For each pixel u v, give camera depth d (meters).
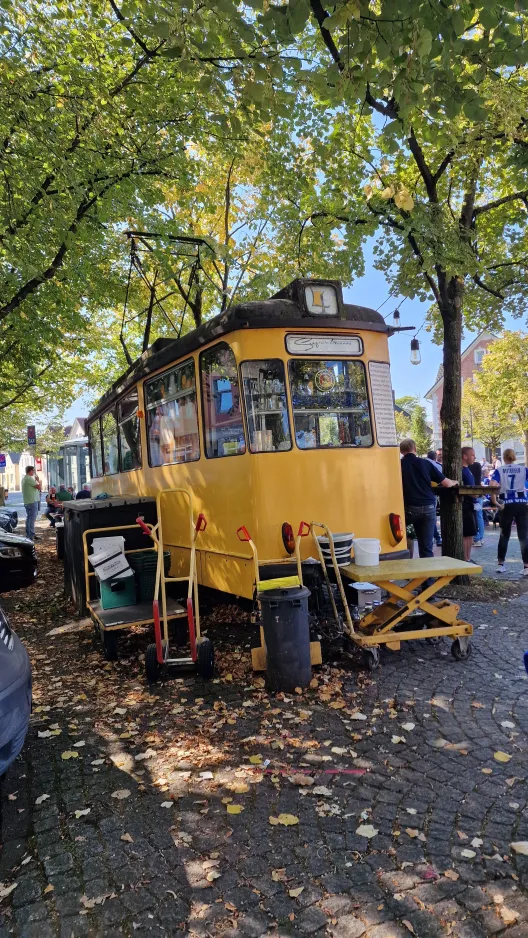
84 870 2.76
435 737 3.94
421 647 5.82
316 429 5.75
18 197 7.92
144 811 3.23
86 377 21.17
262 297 11.72
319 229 9.66
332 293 5.81
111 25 7.80
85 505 7.57
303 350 5.69
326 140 8.59
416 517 7.73
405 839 2.89
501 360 29.28
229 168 12.10
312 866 2.72
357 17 3.68
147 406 8.19
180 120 8.62
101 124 7.91
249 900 2.53
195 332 6.32
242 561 5.67
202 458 6.41
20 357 11.77
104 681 5.34
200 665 5.12
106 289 11.91
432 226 7.22
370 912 2.43
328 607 5.74
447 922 2.36
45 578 11.30
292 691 4.76
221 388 5.94
